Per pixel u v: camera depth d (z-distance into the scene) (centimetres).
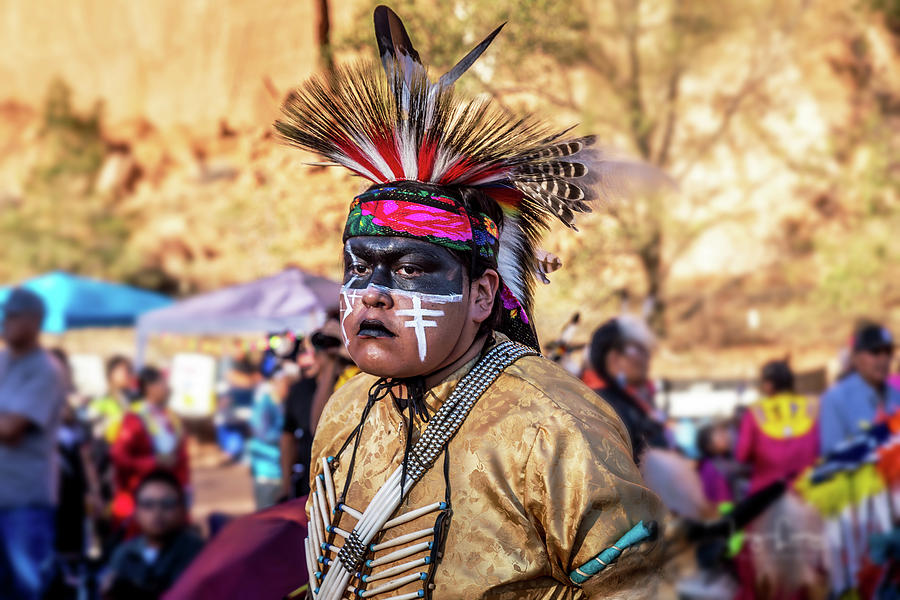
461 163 213
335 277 649
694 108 2477
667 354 2398
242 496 1537
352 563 213
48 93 4388
